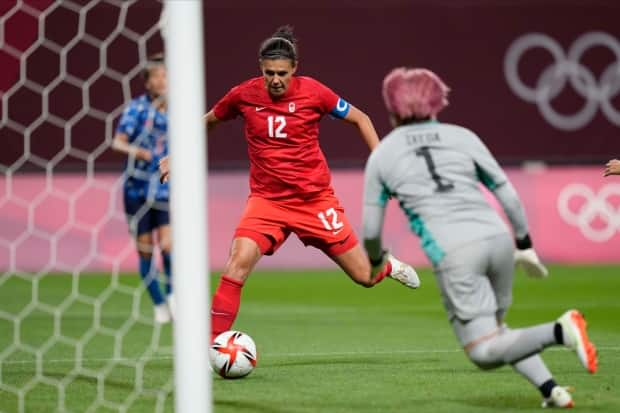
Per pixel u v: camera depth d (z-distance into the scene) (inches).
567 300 1660.9
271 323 1401.3
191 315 639.1
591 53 2261.3
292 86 965.8
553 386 750.5
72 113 2020.2
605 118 2266.2
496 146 2252.7
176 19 640.4
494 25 2239.2
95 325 1301.7
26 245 2050.9
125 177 1387.8
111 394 858.1
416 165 721.6
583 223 2250.2
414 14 2212.1
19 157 2007.9
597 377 917.2
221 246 2151.8
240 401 813.9
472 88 2241.6
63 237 2071.9
